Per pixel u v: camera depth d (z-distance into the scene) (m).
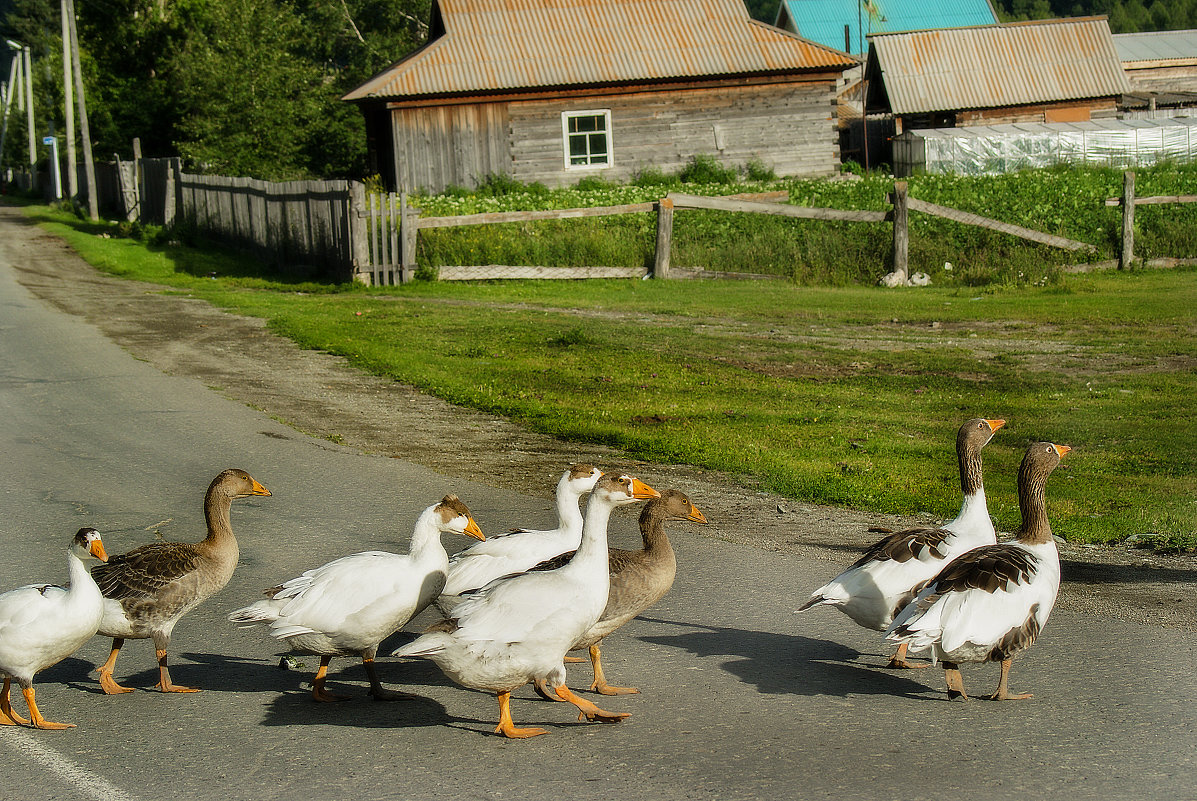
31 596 5.51
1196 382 14.99
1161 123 42.62
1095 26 47.94
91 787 4.86
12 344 18.06
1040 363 16.56
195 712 5.81
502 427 12.99
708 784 4.81
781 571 8.17
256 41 44.34
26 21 96.19
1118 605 7.32
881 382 15.34
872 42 48.00
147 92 56.78
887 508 9.73
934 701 5.87
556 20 39.59
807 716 5.66
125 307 22.14
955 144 41.19
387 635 5.89
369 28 67.69
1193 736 5.28
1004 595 5.44
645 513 6.30
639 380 15.40
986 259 25.62
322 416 13.45
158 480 10.51
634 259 26.03
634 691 6.09
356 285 24.55
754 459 11.32
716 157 38.94
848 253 25.95
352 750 5.27
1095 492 10.25
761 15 120.50
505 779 4.90
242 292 24.42
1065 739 5.28
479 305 22.09
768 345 18.00
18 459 11.25
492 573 6.36
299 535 8.88
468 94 37.50
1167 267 25.48
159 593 6.00
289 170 42.56
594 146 38.69
